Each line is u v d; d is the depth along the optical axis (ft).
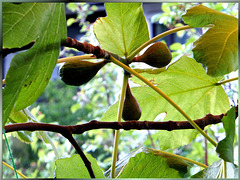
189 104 2.61
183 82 2.56
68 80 2.13
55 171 2.25
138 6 2.23
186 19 2.22
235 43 2.22
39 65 1.94
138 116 2.30
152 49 2.25
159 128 2.16
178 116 2.64
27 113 2.46
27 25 1.92
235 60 2.23
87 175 2.29
